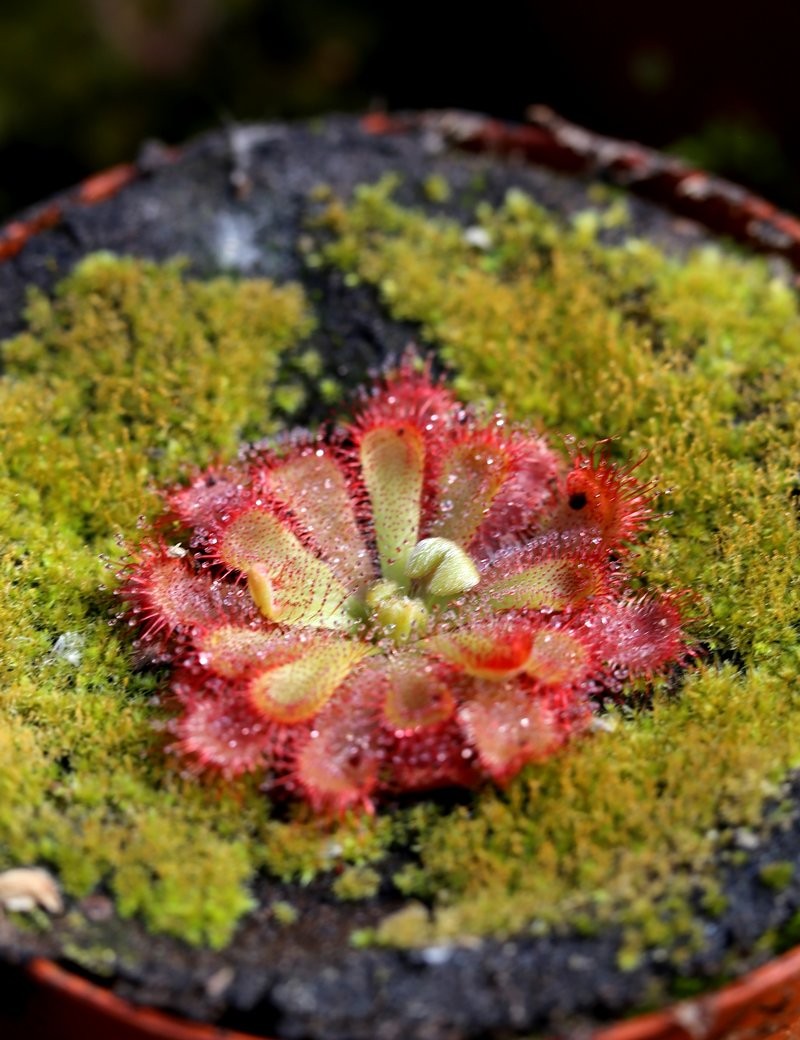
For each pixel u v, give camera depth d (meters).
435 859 0.19
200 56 0.34
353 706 0.20
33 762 0.20
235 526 0.21
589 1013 0.19
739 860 0.19
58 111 0.33
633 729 0.20
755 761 0.20
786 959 0.19
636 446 0.22
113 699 0.20
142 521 0.21
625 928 0.19
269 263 0.24
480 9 0.35
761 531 0.21
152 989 0.19
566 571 0.21
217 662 0.20
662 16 0.30
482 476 0.21
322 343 0.23
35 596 0.21
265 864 0.20
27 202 0.34
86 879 0.19
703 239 0.24
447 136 0.25
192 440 0.22
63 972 0.19
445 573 0.20
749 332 0.23
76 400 0.22
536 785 0.20
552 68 0.34
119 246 0.24
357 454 0.21
